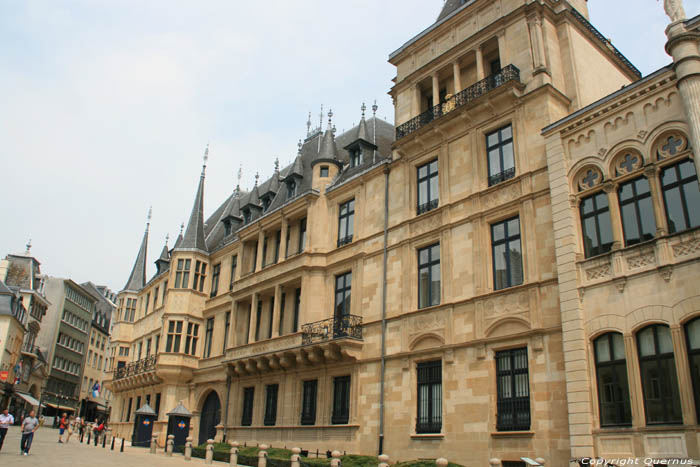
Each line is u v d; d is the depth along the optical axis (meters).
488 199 21.86
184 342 38.97
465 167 23.23
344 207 29.91
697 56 15.78
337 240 29.55
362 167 30.58
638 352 15.82
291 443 27.47
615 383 16.16
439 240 23.45
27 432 23.61
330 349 25.70
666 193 16.31
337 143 36.88
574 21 23.36
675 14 16.47
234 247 38.78
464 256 22.03
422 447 21.23
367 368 24.75
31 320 68.81
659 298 15.54
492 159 22.55
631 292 16.23
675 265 15.40
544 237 19.50
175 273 40.75
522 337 19.14
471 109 23.02
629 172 17.25
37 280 73.12
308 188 33.44
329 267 29.08
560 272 18.16
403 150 26.12
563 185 18.83
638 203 16.97
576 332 17.16
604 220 17.77
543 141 20.56
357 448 23.89
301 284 29.64
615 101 17.92
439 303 22.83
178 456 29.06
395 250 25.34
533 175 20.47
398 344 23.66
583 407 16.42
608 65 24.80
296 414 27.84
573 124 19.06
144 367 42.41
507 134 22.23
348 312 27.47
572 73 22.22
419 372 22.62
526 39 22.59
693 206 15.61
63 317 80.75
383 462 17.00
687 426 14.16
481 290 20.89
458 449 19.94
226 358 33.75
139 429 36.31
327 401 26.30
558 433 17.27
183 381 39.09
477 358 20.27
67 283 81.88
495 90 21.97
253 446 29.47
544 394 17.98
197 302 40.41
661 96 16.80
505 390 19.33
